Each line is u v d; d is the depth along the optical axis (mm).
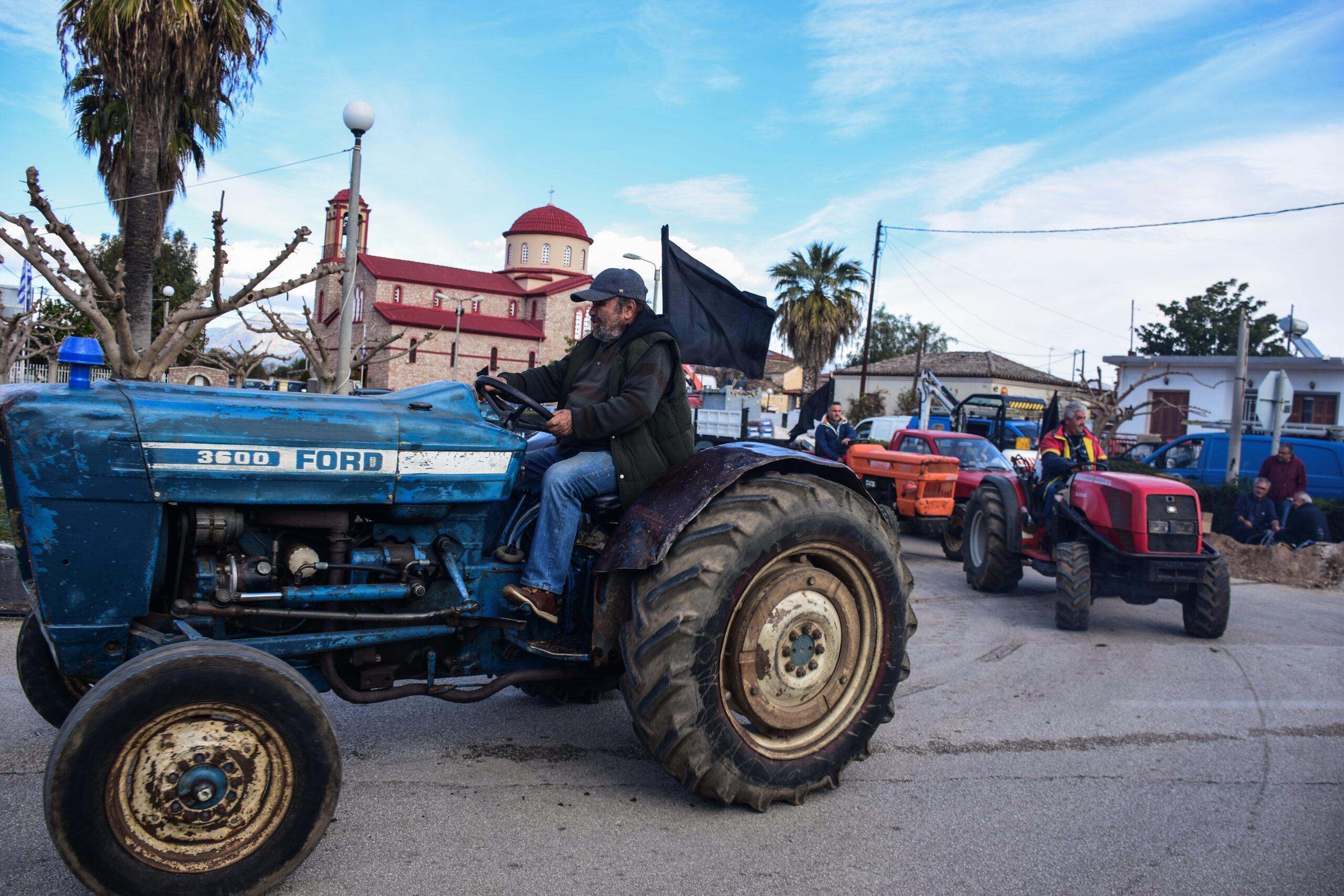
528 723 4074
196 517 2666
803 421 12750
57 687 3283
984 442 11938
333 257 63250
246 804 2426
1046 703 4758
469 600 3086
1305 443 15586
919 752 3963
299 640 2846
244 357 18109
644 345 3449
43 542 2471
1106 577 6754
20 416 2445
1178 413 28359
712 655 3070
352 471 2846
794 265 35500
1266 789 3625
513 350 63812
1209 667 5633
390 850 2799
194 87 11820
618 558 3117
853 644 3541
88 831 2227
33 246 7277
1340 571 9117
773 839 3018
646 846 2920
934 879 2781
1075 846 3055
